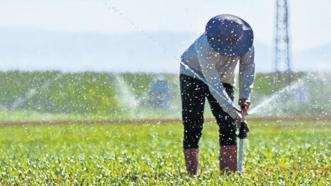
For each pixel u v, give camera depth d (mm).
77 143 34594
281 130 43375
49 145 33656
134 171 21297
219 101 19875
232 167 20391
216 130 42375
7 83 88000
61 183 19562
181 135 38844
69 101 78375
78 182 19406
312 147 27812
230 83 20484
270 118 59594
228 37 19703
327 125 50906
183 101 20344
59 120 55375
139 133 40969
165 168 21656
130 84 77688
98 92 77625
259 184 18484
